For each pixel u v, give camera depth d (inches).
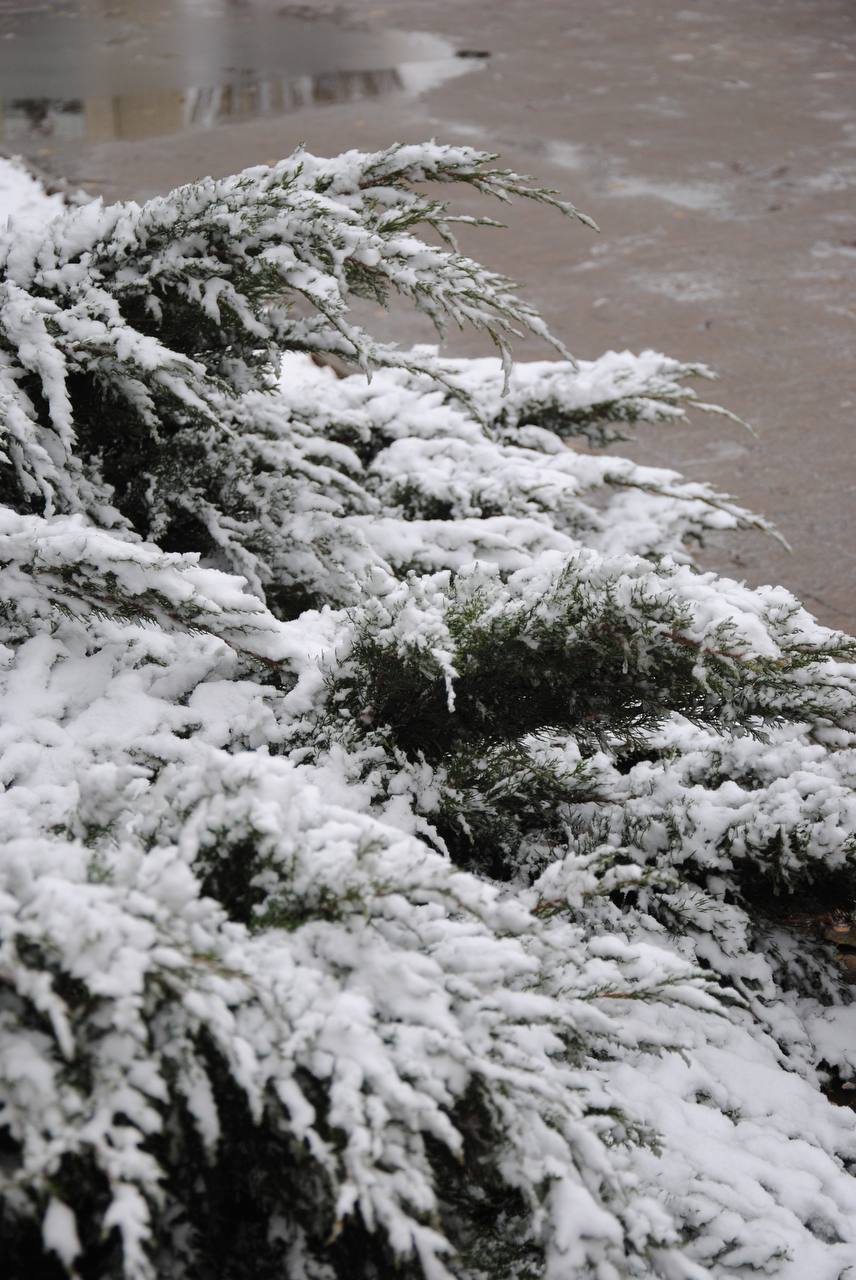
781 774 97.0
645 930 90.4
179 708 88.4
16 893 54.6
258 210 103.0
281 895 61.1
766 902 93.7
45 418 105.0
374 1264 59.0
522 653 82.1
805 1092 82.7
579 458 145.1
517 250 326.0
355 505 122.9
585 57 544.1
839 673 82.1
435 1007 58.0
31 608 87.4
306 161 108.9
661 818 93.9
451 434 143.7
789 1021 88.9
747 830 90.0
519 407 151.6
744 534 202.2
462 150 108.1
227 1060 55.2
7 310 100.0
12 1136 48.8
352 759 85.1
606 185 374.9
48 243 108.5
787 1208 72.8
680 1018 86.9
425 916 64.2
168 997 53.9
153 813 64.0
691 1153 75.0
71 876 56.5
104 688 89.5
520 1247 61.0
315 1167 54.0
